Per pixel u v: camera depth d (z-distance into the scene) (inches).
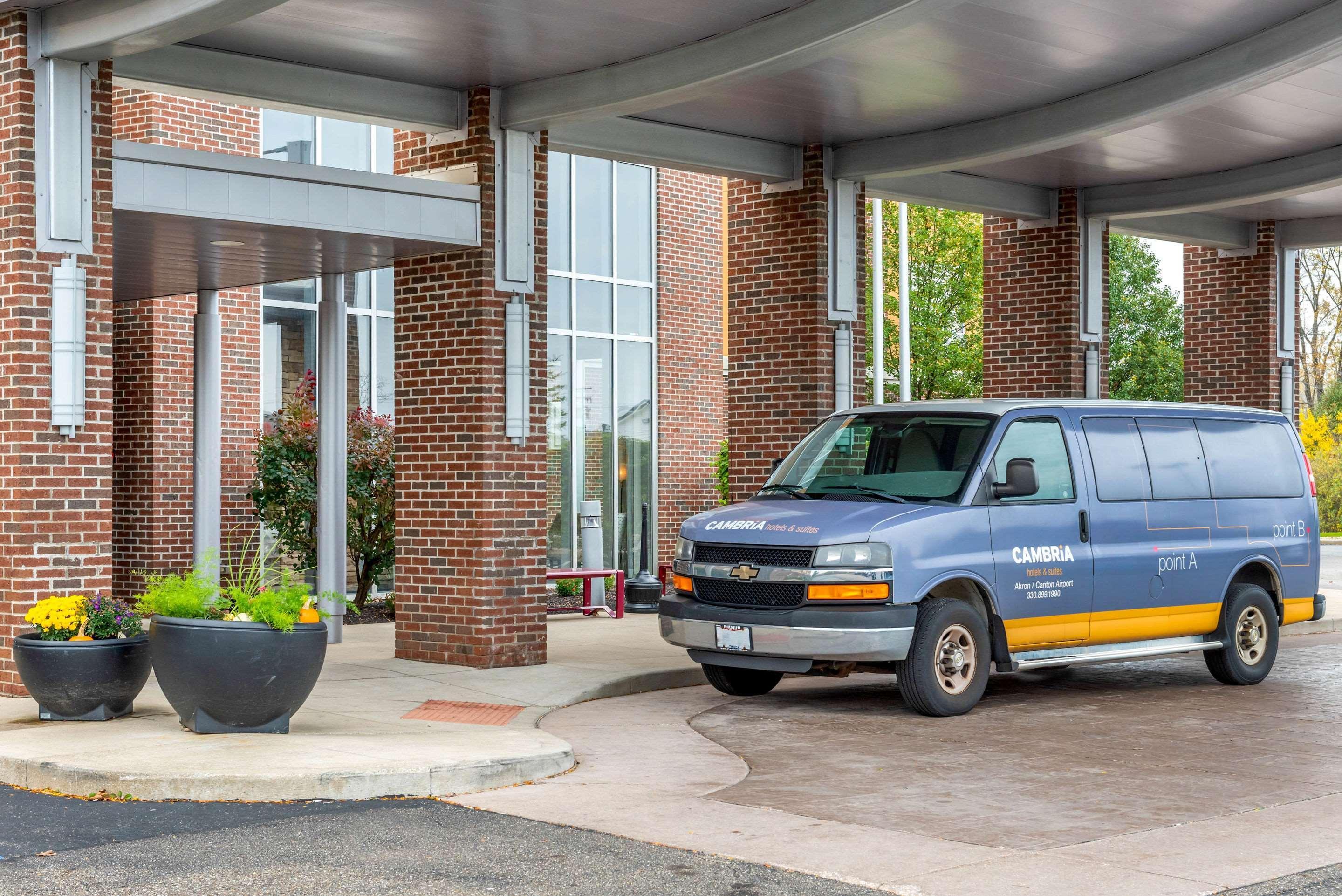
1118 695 464.4
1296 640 644.1
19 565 398.9
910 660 405.1
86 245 410.0
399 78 498.6
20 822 275.4
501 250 509.0
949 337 1267.2
